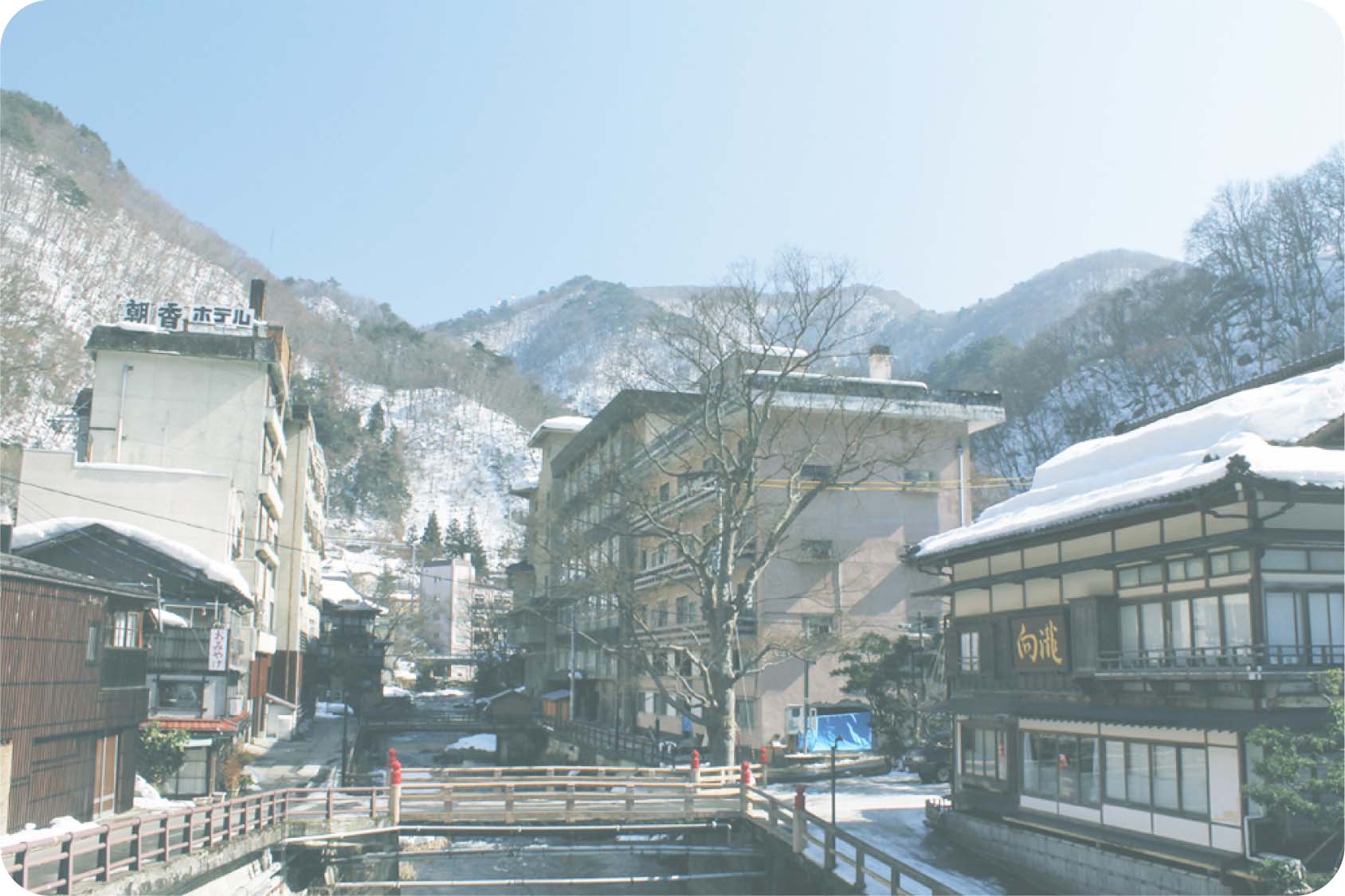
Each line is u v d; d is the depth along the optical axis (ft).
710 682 110.11
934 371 346.74
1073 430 271.90
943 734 128.88
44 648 75.61
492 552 495.00
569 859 111.14
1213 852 63.77
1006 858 84.12
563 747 196.75
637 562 179.42
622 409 168.25
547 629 242.37
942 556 95.14
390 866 97.40
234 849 74.69
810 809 104.63
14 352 263.29
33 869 62.23
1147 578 72.49
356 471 522.06
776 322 112.57
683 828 95.91
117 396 160.45
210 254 504.84
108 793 88.84
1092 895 73.31
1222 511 65.72
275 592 197.06
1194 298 278.67
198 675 118.93
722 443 116.78
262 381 165.37
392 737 225.76
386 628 356.38
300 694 218.59
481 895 93.30
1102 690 75.20
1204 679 64.28
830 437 141.69
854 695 141.28
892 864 67.26
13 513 145.38
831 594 142.00
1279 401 69.05
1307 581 63.98
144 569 118.01
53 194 405.18
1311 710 61.57
